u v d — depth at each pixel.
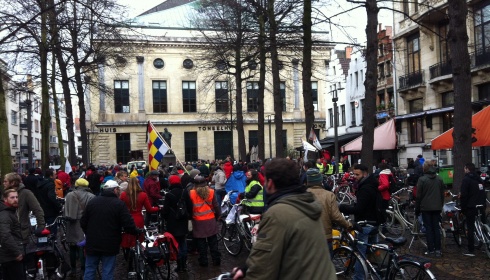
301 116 51.88
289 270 2.66
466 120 10.23
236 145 50.91
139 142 48.66
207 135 50.25
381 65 31.27
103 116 48.00
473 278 7.03
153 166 11.59
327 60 41.84
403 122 27.05
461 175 10.20
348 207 6.60
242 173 13.72
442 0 21.73
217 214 8.58
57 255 7.53
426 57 24.70
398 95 27.59
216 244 8.54
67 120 23.05
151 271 6.69
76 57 22.17
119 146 48.69
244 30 19.58
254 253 2.70
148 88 49.16
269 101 50.88
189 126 49.94
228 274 3.21
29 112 25.72
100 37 20.70
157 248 6.68
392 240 5.60
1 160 10.78
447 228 9.19
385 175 10.21
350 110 36.34
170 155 48.88
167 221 8.00
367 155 11.66
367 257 6.12
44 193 9.83
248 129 50.69
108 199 6.08
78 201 8.12
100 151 47.91
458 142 10.29
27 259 6.80
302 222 2.70
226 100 46.53
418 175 15.25
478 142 13.13
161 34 49.19
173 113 49.62
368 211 6.39
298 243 2.66
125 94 48.62
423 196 8.42
